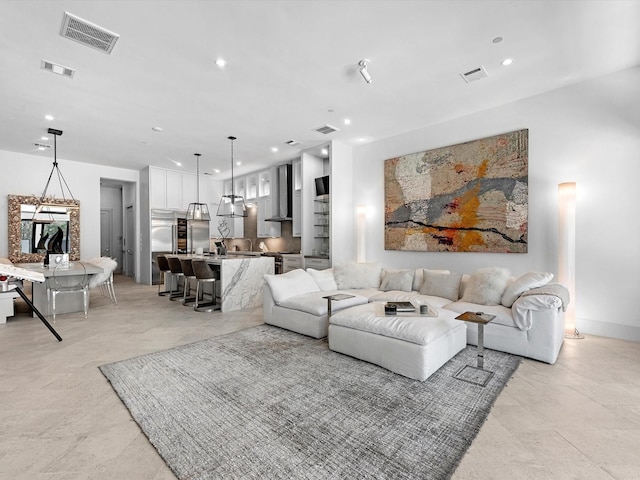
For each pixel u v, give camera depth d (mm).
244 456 1673
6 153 6480
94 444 1771
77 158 7082
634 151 3463
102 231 9945
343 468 1585
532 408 2139
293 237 7891
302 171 6551
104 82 3600
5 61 3154
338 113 4602
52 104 4184
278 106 4328
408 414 2064
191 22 2619
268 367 2807
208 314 4816
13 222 6484
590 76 3623
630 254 3500
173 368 2787
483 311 3314
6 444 1761
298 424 1957
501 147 4352
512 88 3887
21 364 2879
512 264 4316
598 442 1781
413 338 2586
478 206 4574
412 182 5324
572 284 3641
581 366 2826
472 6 2486
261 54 3092
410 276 4535
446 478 1515
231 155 6898
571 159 3836
